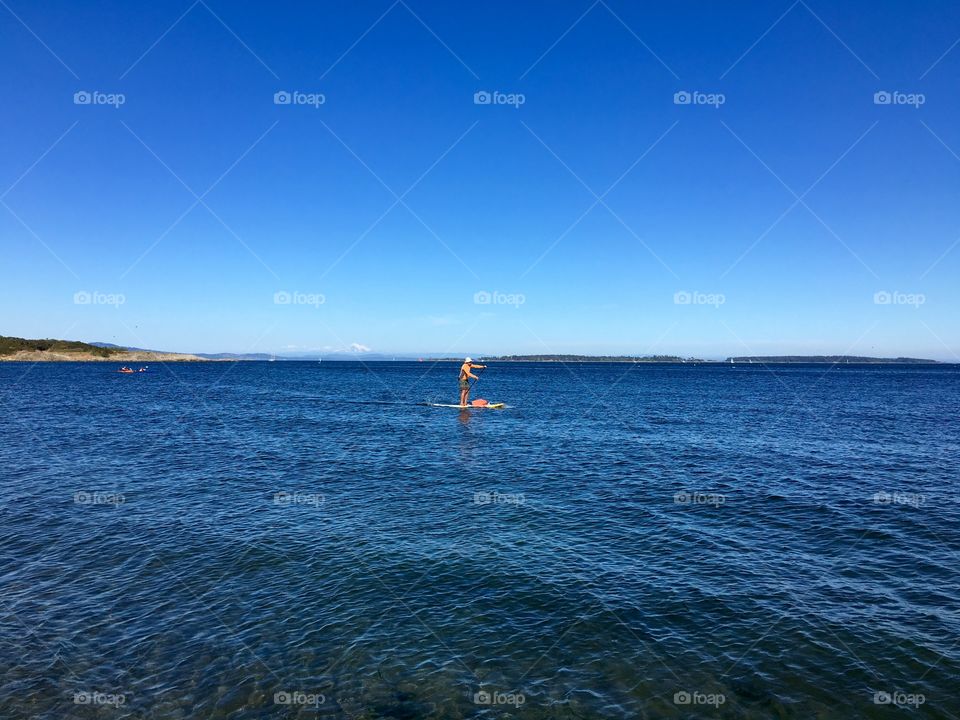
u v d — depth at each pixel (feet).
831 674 28.09
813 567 41.50
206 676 28.32
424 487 65.46
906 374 529.04
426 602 35.86
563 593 37.04
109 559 42.91
